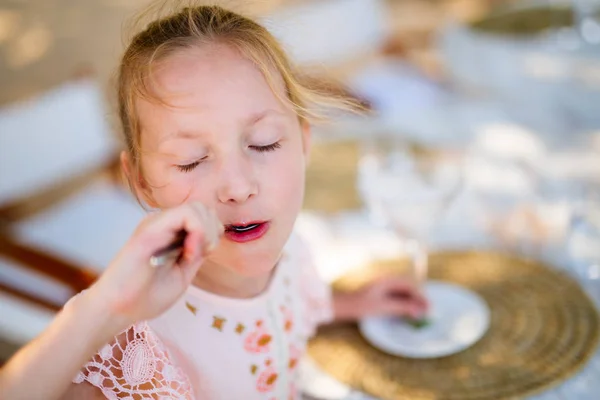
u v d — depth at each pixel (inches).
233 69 28.6
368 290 42.2
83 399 28.4
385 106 68.9
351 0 84.5
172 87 28.2
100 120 71.7
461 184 42.9
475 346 38.5
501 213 50.8
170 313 31.7
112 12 152.0
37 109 66.6
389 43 91.7
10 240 55.3
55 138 67.8
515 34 70.6
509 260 45.4
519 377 36.4
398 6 145.5
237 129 28.4
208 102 28.1
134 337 29.0
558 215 50.0
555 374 36.4
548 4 77.5
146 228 24.6
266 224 29.3
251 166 28.6
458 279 44.1
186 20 30.0
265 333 33.5
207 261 31.9
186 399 29.9
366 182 43.6
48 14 154.8
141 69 28.8
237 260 29.5
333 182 55.9
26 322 49.8
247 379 32.9
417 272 42.3
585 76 63.5
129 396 28.7
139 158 30.0
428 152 57.6
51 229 69.8
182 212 24.6
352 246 49.2
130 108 29.7
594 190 52.6
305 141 33.5
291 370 35.2
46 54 141.1
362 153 58.9
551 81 64.3
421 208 40.3
